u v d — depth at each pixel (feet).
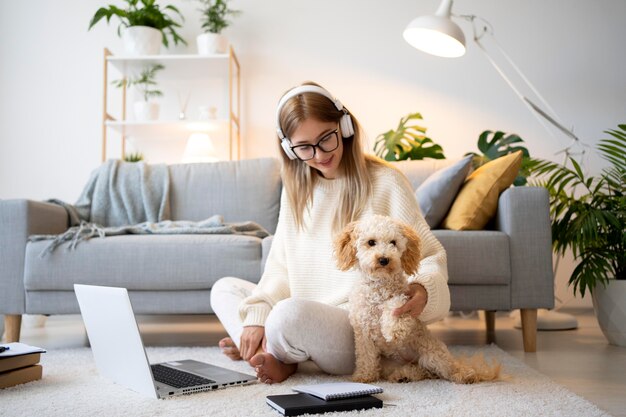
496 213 7.48
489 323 8.98
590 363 5.98
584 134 12.51
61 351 6.73
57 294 7.25
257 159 10.14
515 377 4.81
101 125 12.99
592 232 7.42
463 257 6.84
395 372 4.51
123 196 9.42
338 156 4.95
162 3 13.07
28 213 7.42
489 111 12.65
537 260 6.90
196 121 11.76
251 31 12.97
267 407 3.80
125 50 12.10
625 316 7.22
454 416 3.54
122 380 4.54
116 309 4.20
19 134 12.94
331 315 4.52
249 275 7.18
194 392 4.25
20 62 13.07
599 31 12.66
